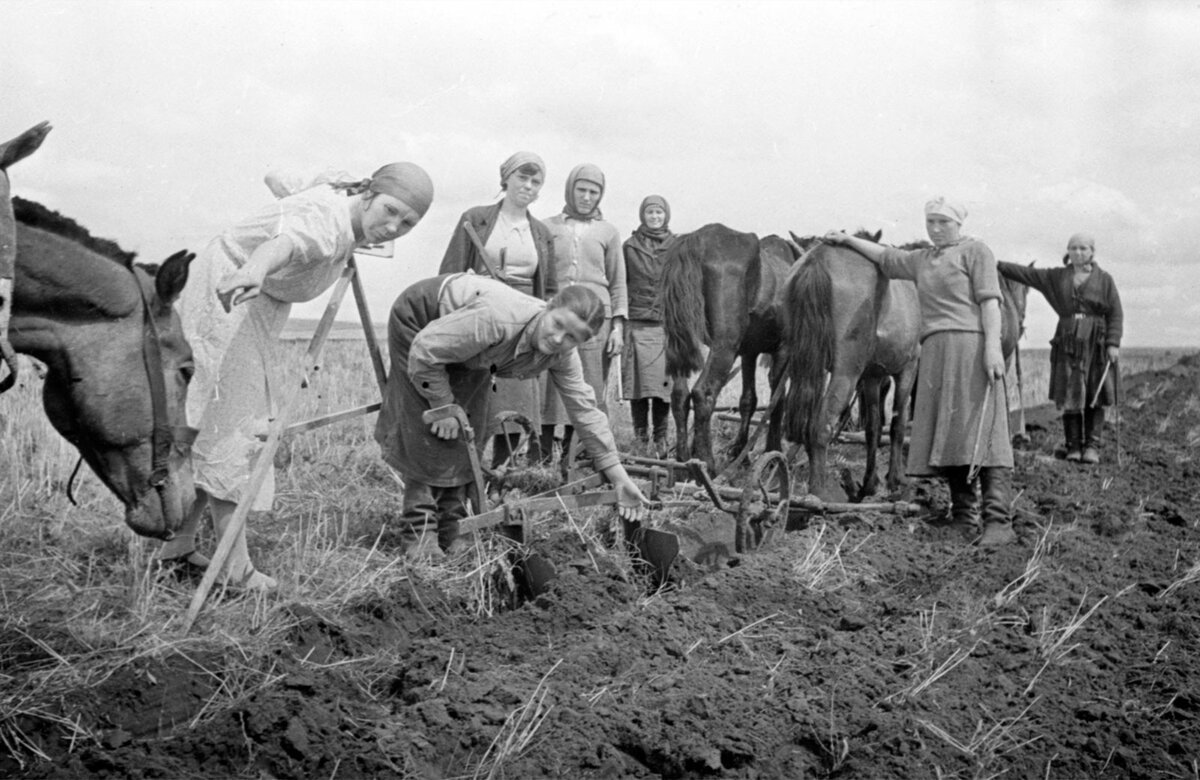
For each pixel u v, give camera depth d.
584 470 7.64
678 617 5.59
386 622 5.34
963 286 7.91
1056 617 6.06
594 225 9.30
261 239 5.23
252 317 5.27
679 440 9.50
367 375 12.41
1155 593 6.74
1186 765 4.48
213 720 4.18
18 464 6.75
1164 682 5.28
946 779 4.24
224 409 5.19
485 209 7.66
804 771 4.30
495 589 5.96
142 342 4.68
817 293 8.56
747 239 9.53
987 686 5.12
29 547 5.66
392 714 4.43
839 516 8.06
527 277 7.68
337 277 5.55
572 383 6.01
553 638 5.38
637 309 10.52
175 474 4.84
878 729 4.54
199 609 4.80
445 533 6.15
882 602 6.36
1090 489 9.86
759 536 7.27
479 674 4.79
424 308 5.82
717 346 9.35
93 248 4.61
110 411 4.60
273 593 5.28
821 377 8.55
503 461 8.30
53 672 4.34
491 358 5.74
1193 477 10.87
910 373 9.66
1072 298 11.52
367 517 6.94
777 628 5.77
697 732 4.39
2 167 4.12
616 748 4.29
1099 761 4.48
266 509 5.38
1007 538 7.73
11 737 4.05
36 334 4.48
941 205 8.03
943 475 8.18
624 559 6.32
